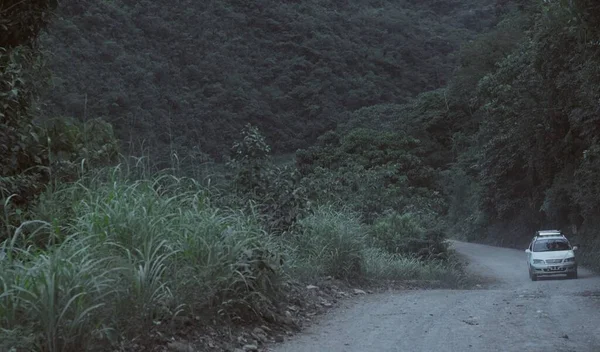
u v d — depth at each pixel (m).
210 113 79.12
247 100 106.56
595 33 11.89
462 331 7.96
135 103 48.81
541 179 45.19
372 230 27.44
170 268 7.17
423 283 19.55
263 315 8.21
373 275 16.97
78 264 5.86
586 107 28.11
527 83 37.91
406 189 47.88
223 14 132.00
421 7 184.75
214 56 109.75
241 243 8.22
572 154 38.38
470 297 12.45
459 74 79.69
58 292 5.41
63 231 7.76
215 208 9.05
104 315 5.74
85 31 70.25
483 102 56.53
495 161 48.72
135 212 7.51
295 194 13.23
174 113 62.84
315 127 118.19
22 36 10.73
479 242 59.19
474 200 64.75
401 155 56.50
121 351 5.88
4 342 4.92
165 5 112.31
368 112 101.56
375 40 154.75
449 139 82.06
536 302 11.16
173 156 9.37
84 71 50.34
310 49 135.38
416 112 86.00
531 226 48.94
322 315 9.74
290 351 6.95
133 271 6.33
